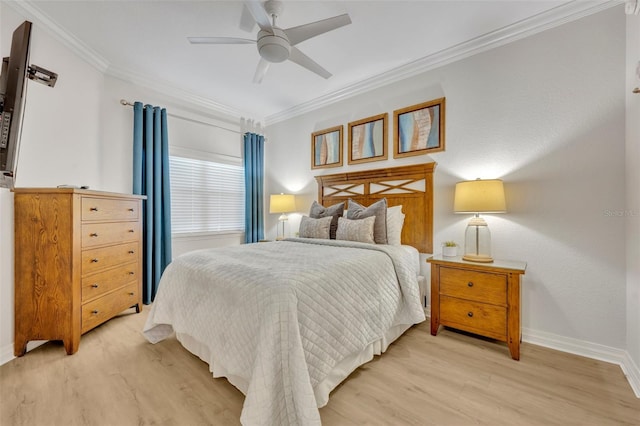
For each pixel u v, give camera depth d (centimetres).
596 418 134
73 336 194
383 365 181
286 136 424
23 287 192
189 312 177
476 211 212
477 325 205
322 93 357
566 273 205
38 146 215
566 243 205
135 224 269
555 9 204
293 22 222
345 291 162
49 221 195
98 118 278
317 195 384
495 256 235
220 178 404
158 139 319
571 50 204
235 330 140
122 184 301
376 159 317
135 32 236
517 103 227
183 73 306
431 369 176
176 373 170
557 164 209
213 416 135
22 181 203
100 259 223
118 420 132
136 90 312
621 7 187
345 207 343
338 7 204
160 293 201
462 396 150
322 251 219
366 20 219
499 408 141
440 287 224
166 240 326
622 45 186
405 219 291
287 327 124
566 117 206
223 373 152
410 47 256
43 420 132
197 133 370
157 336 208
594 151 195
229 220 414
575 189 202
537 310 216
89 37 242
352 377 167
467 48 249
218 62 283
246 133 419
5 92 174
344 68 293
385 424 130
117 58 276
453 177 262
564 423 131
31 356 190
